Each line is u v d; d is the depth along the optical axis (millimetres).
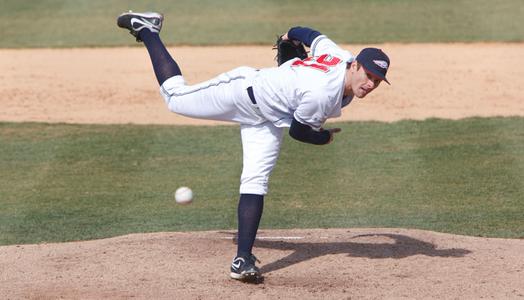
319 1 83688
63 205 36906
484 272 24141
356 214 34875
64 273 24203
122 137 47719
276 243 27375
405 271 24250
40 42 70750
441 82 58375
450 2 81750
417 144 45375
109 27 75312
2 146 46219
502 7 78812
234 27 73688
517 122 49062
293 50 24641
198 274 23891
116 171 41812
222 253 25969
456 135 46844
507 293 22359
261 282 23234
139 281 23297
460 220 33812
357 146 45281
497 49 65625
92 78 60906
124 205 36781
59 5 84500
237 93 22484
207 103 23062
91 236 32562
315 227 33062
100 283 23188
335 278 23609
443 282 23234
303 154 44156
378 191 38031
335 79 21656
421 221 33750
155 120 51438
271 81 22031
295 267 24688
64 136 48031
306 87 21562
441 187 38406
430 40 68688
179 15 79062
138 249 26438
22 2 86188
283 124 22531
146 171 41781
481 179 39375
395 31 71500
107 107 54406
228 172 41406
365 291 22516
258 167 22844
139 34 24281
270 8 81000
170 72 23828
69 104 55031
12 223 34469
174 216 35062
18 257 26078
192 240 27516
